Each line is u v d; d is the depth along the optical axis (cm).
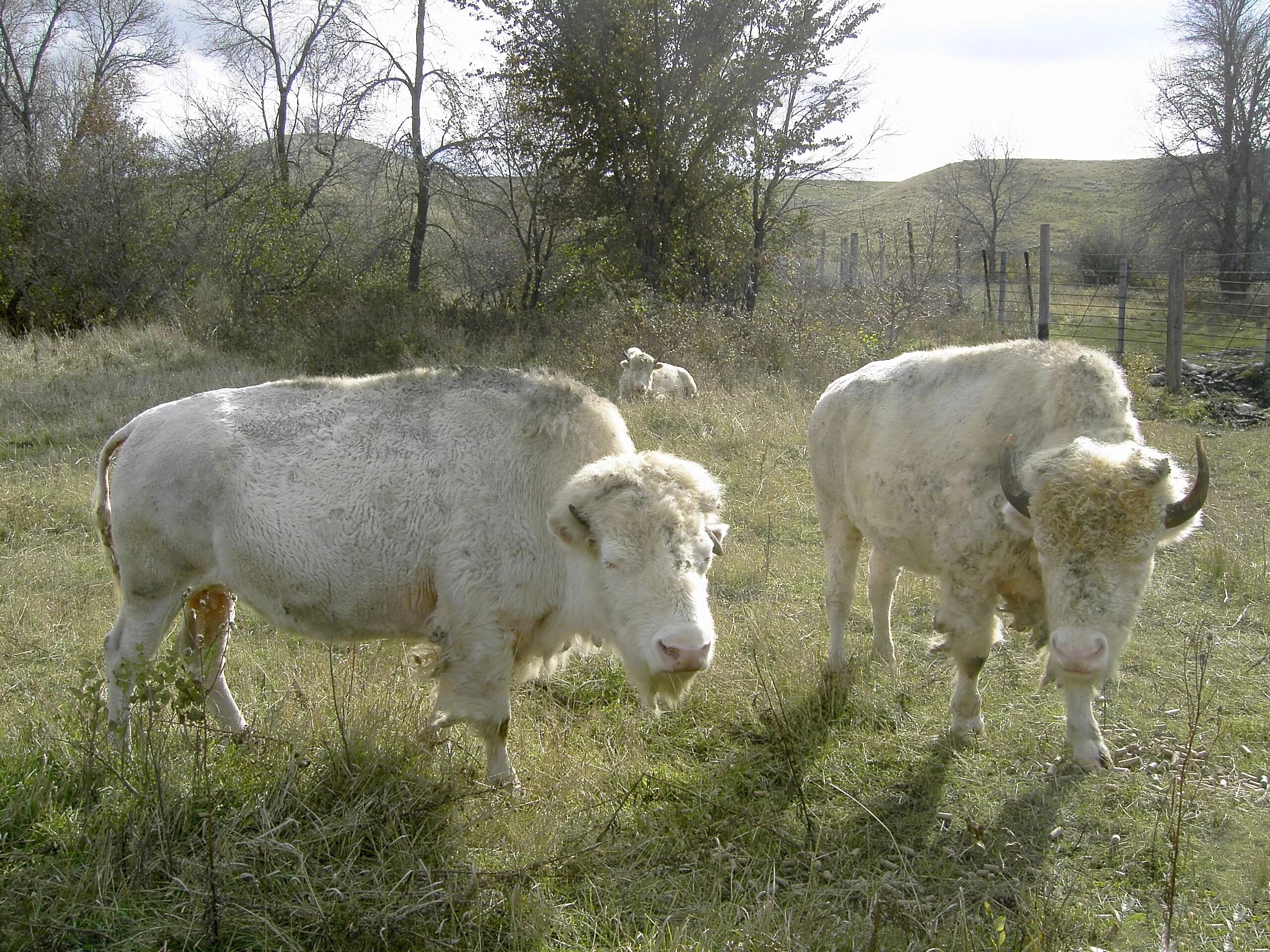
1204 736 464
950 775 432
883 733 471
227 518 394
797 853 373
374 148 2108
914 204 4812
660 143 1944
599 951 309
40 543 702
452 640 396
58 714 408
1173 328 1486
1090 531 357
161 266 2053
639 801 398
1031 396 423
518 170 2075
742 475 923
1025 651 573
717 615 602
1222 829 388
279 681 474
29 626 545
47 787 353
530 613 399
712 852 367
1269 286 2419
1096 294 2541
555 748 428
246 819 349
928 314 1820
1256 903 344
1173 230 3011
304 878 320
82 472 861
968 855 377
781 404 1198
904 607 639
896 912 330
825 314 1697
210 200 2231
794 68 2028
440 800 370
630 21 1888
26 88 2862
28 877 313
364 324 1609
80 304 2002
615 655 530
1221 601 644
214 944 298
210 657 411
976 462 429
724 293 2047
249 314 1738
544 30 1952
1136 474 358
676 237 2025
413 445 399
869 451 491
